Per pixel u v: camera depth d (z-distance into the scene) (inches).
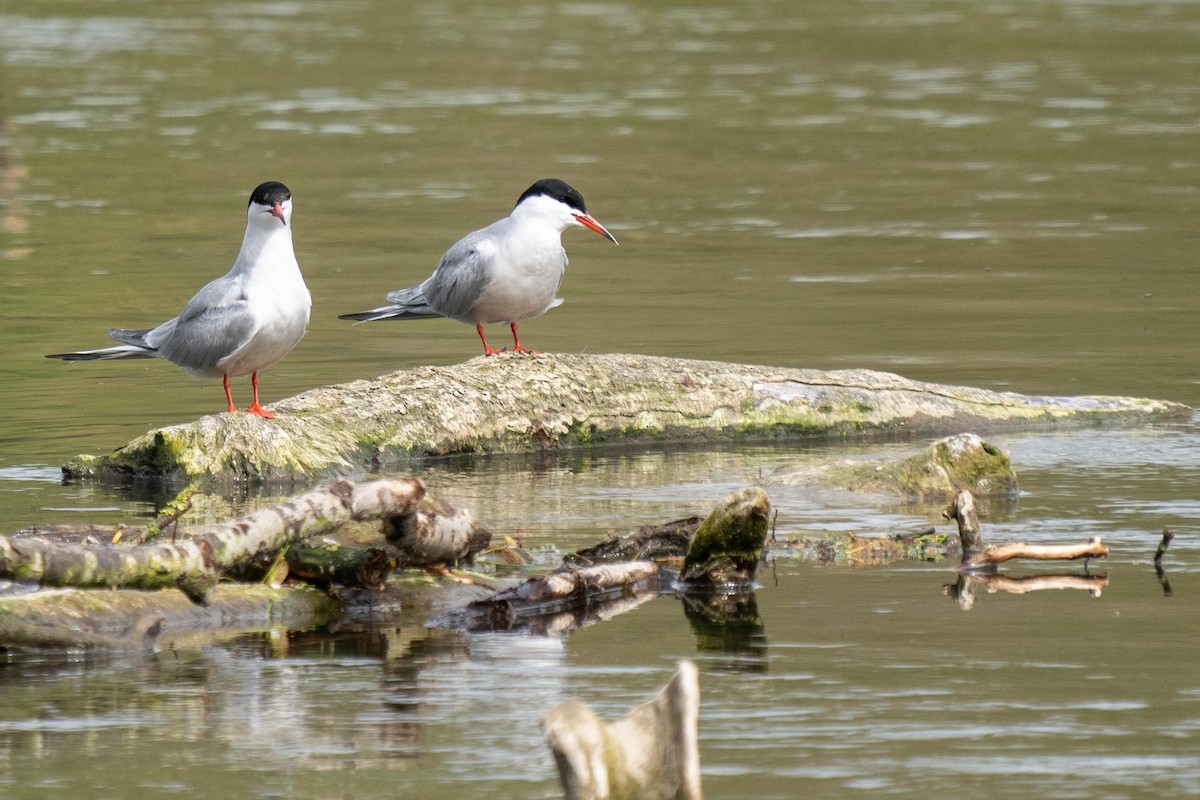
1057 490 478.9
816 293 804.0
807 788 272.1
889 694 313.6
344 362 665.6
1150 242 930.7
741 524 391.2
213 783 277.9
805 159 1225.4
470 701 315.3
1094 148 1259.8
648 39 1891.0
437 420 551.8
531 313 609.9
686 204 1067.3
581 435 567.2
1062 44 1811.0
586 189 1116.5
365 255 911.7
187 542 353.7
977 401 585.6
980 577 395.2
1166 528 419.5
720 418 575.5
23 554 334.6
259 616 369.1
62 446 544.7
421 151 1249.4
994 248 919.7
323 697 317.7
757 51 1787.6
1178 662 329.4
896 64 1695.4
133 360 674.8
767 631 354.9
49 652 346.0
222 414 524.4
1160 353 670.5
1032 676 322.3
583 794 242.5
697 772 245.6
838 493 481.7
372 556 377.7
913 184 1133.1
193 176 1154.7
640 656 340.8
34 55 1732.3
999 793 269.7
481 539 404.8
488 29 1977.1
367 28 1978.3
